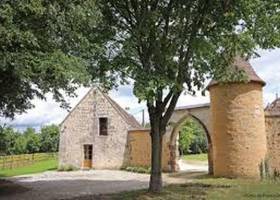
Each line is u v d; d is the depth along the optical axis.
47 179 30.19
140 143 38.78
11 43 12.51
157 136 19.09
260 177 26.16
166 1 18.06
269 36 17.97
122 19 18.42
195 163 48.12
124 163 39.97
